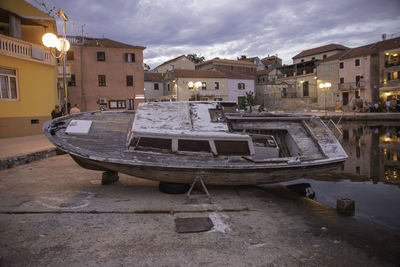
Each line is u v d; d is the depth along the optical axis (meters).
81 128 6.01
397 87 35.94
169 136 5.28
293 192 6.43
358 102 37.88
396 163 9.62
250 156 5.36
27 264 2.95
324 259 3.34
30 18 14.84
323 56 54.78
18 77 13.44
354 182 7.48
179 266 3.00
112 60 30.55
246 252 3.38
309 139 6.16
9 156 7.91
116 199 5.08
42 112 14.87
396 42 37.81
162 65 57.53
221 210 4.73
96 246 3.38
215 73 47.25
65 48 11.78
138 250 3.31
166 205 4.79
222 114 5.91
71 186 5.92
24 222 4.00
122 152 5.32
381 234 4.15
